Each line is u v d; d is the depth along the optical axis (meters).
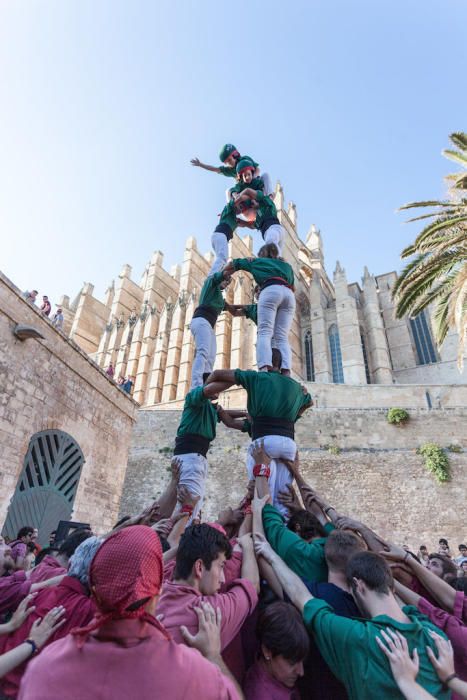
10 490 12.08
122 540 1.78
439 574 4.92
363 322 53.97
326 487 24.84
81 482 15.27
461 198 18.45
